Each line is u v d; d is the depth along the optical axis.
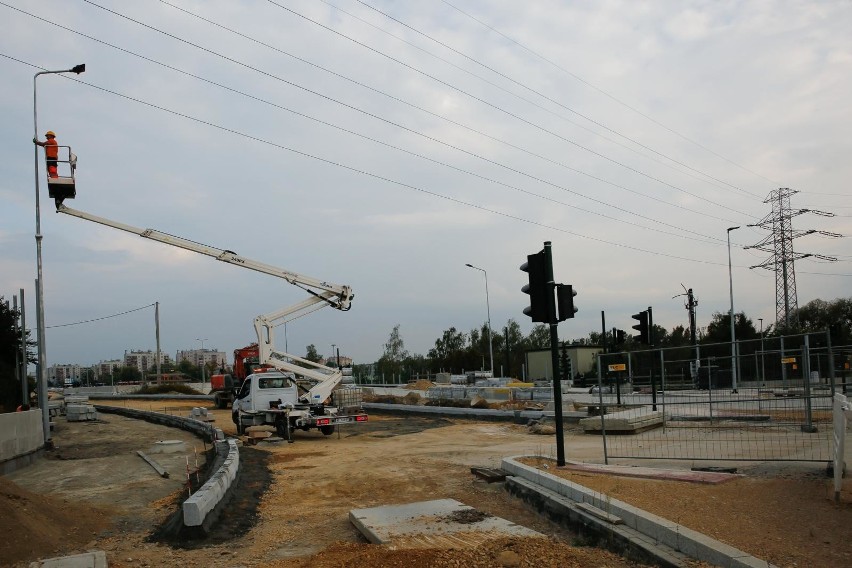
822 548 5.88
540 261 11.41
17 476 14.95
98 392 63.22
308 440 21.48
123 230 23.14
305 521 9.70
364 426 25.70
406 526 8.20
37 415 17.83
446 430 22.66
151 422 30.84
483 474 11.67
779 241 59.31
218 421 30.97
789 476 8.88
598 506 7.86
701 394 15.76
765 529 6.48
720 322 57.94
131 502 11.77
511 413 24.47
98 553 7.60
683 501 7.76
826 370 14.48
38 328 19.78
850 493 7.59
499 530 7.81
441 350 87.44
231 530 9.20
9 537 7.82
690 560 6.00
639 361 21.00
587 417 20.80
